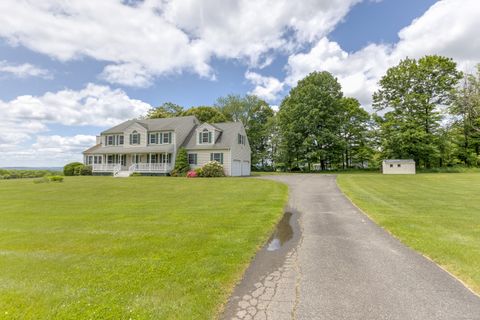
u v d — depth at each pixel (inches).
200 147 1161.4
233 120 1993.1
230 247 218.5
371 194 498.3
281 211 367.2
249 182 748.6
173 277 161.2
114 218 332.5
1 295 140.3
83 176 1123.9
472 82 1194.6
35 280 159.2
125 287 148.3
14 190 633.0
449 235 238.4
